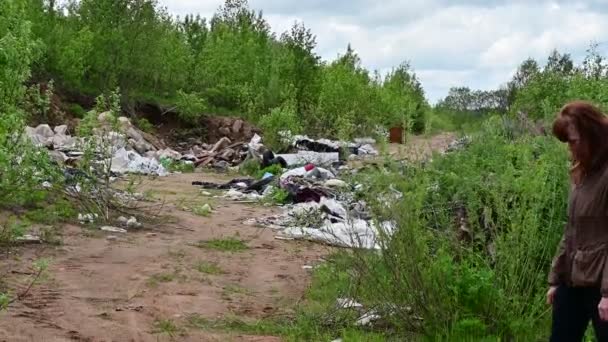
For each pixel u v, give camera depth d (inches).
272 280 354.0
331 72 1769.2
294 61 1690.5
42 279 321.4
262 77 1590.8
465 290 252.7
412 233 255.8
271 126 1151.6
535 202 263.1
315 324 275.9
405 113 311.1
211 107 1472.7
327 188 631.2
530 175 262.2
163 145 1136.8
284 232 480.4
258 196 660.7
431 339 250.5
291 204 620.4
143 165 835.4
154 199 598.9
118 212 497.4
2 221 423.2
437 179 289.4
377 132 308.7
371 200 262.2
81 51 1240.2
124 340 251.8
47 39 1212.5
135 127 1157.7
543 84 780.0
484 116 478.9
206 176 872.3
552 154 278.8
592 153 173.3
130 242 420.2
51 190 490.6
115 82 1290.6
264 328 273.1
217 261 388.5
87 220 462.0
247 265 383.9
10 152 418.3
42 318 267.7
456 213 293.3
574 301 183.2
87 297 301.6
